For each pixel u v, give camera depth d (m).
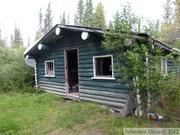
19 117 4.72
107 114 4.74
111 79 5.18
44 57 8.41
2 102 6.21
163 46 5.39
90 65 5.89
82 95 6.33
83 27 5.32
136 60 3.79
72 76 8.98
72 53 9.07
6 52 14.64
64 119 4.40
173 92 4.14
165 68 5.88
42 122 4.35
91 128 3.89
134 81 4.02
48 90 8.23
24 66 10.16
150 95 4.21
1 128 3.76
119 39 4.10
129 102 4.55
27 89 8.59
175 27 14.49
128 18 4.15
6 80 8.99
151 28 4.13
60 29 6.25
